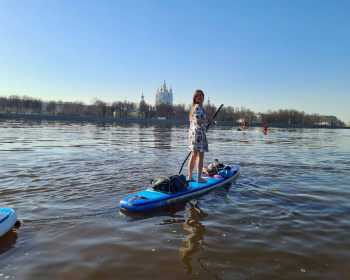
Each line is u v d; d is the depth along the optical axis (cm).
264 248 327
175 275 266
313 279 264
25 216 413
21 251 312
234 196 551
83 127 3891
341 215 445
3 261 290
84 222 400
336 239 354
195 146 589
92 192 543
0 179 621
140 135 2491
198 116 575
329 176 760
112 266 281
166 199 490
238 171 766
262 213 451
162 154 1130
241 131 4331
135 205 446
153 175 705
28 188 555
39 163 836
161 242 339
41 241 337
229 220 418
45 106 12406
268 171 826
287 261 297
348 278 267
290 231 378
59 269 276
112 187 581
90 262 290
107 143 1564
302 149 1578
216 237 356
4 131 2395
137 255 306
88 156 1010
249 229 383
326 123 15788
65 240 341
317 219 425
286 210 466
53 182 608
